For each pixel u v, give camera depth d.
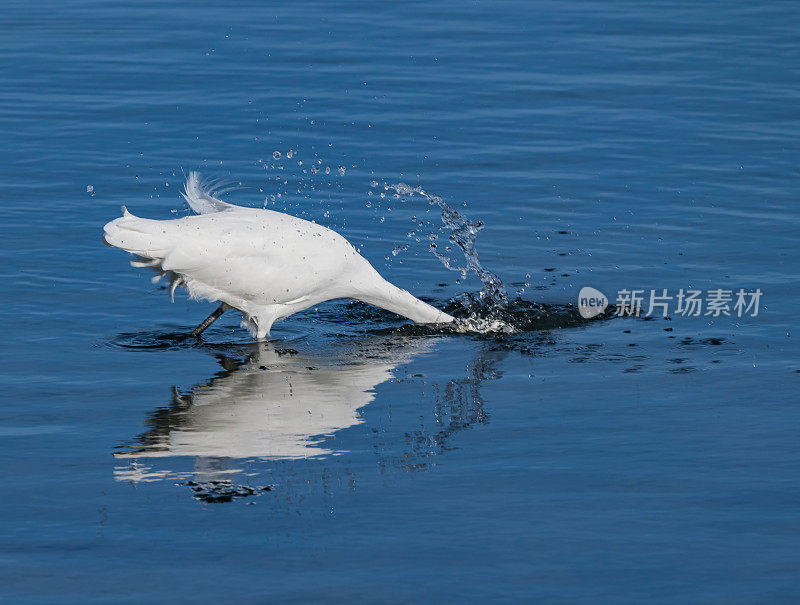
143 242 13.36
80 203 18.47
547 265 16.73
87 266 16.16
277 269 14.04
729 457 10.93
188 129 22.00
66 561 9.13
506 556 9.20
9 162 20.20
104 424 11.69
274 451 11.12
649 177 20.02
